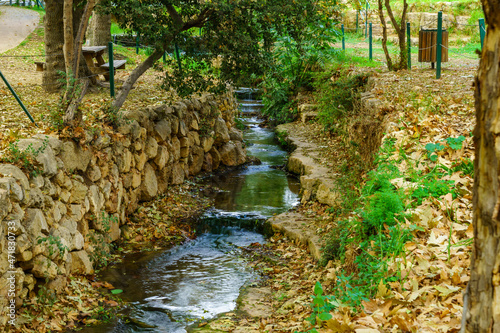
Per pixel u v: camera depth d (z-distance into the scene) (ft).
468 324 7.30
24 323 16.08
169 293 20.43
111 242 24.76
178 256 24.48
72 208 21.02
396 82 36.52
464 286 12.91
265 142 46.29
